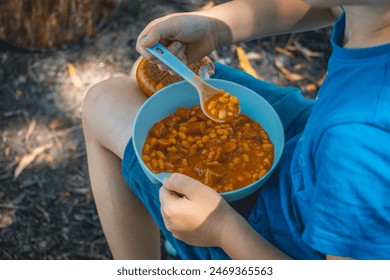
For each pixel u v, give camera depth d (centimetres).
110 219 149
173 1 244
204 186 113
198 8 243
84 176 207
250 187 115
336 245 95
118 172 145
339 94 94
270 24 140
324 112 95
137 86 145
